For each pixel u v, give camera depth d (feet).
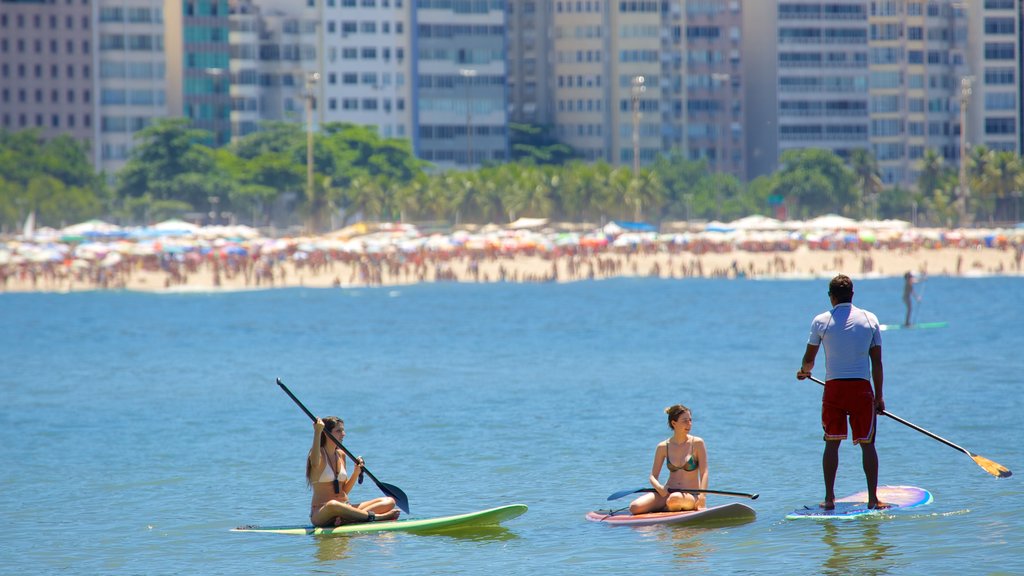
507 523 256.73
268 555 236.43
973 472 294.05
